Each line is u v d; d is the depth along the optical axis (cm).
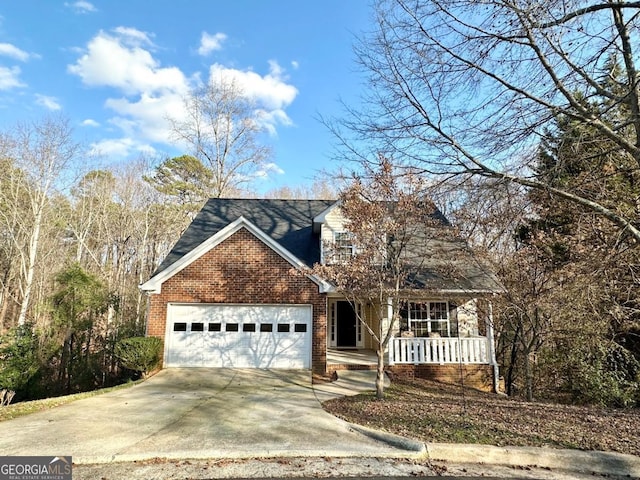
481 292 1231
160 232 3366
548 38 698
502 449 587
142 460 567
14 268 2700
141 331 2139
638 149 718
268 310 1387
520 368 1439
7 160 2491
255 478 510
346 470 538
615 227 931
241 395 999
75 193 3127
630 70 707
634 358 1166
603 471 544
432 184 868
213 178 3316
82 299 1590
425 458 586
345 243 1134
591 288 899
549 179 775
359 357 1508
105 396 983
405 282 1112
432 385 1230
